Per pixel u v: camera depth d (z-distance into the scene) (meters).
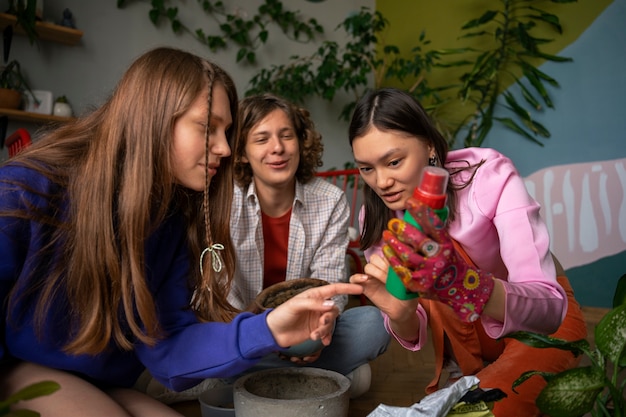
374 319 1.66
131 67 0.96
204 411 1.35
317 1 4.48
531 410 1.05
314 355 1.48
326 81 4.43
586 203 3.17
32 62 3.50
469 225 1.17
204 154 0.96
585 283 3.16
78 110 3.64
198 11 4.09
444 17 3.95
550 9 3.35
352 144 1.12
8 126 3.42
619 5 3.05
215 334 1.00
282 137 1.75
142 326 1.05
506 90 3.53
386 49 3.98
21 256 0.91
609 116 3.09
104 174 0.92
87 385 0.99
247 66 4.27
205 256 1.10
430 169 0.71
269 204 1.84
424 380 1.93
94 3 3.71
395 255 0.72
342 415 1.19
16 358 1.04
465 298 0.79
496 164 1.16
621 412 0.68
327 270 1.89
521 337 0.80
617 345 0.69
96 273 0.92
